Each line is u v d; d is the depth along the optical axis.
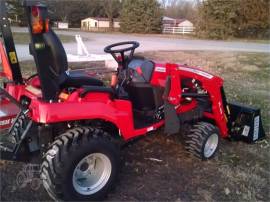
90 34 32.06
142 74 3.91
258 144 4.93
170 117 3.84
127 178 3.59
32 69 8.89
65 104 2.92
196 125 4.18
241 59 14.96
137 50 16.42
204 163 4.11
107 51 3.89
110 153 3.06
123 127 3.29
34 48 2.84
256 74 11.74
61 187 2.83
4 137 3.53
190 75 4.12
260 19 32.38
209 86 4.36
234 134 4.91
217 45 22.86
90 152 2.92
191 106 4.26
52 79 3.00
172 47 19.48
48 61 2.95
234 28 32.34
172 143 4.57
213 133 4.16
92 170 3.10
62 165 2.79
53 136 3.19
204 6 32.47
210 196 3.39
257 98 7.68
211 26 31.78
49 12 3.14
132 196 3.27
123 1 41.53
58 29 44.44
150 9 38.91
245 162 4.28
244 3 32.06
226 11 31.58
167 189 3.45
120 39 24.42
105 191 3.13
